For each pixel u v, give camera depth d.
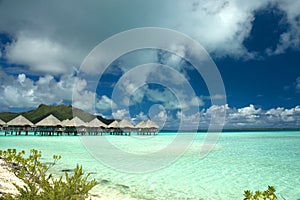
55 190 4.65
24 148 23.89
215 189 9.99
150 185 10.34
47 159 16.44
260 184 11.03
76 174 4.94
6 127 46.84
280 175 12.90
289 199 9.04
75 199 4.77
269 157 19.34
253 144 31.77
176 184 10.65
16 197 4.87
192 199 8.55
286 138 45.75
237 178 12.11
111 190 9.18
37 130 48.22
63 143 30.66
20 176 6.25
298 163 16.53
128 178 11.56
